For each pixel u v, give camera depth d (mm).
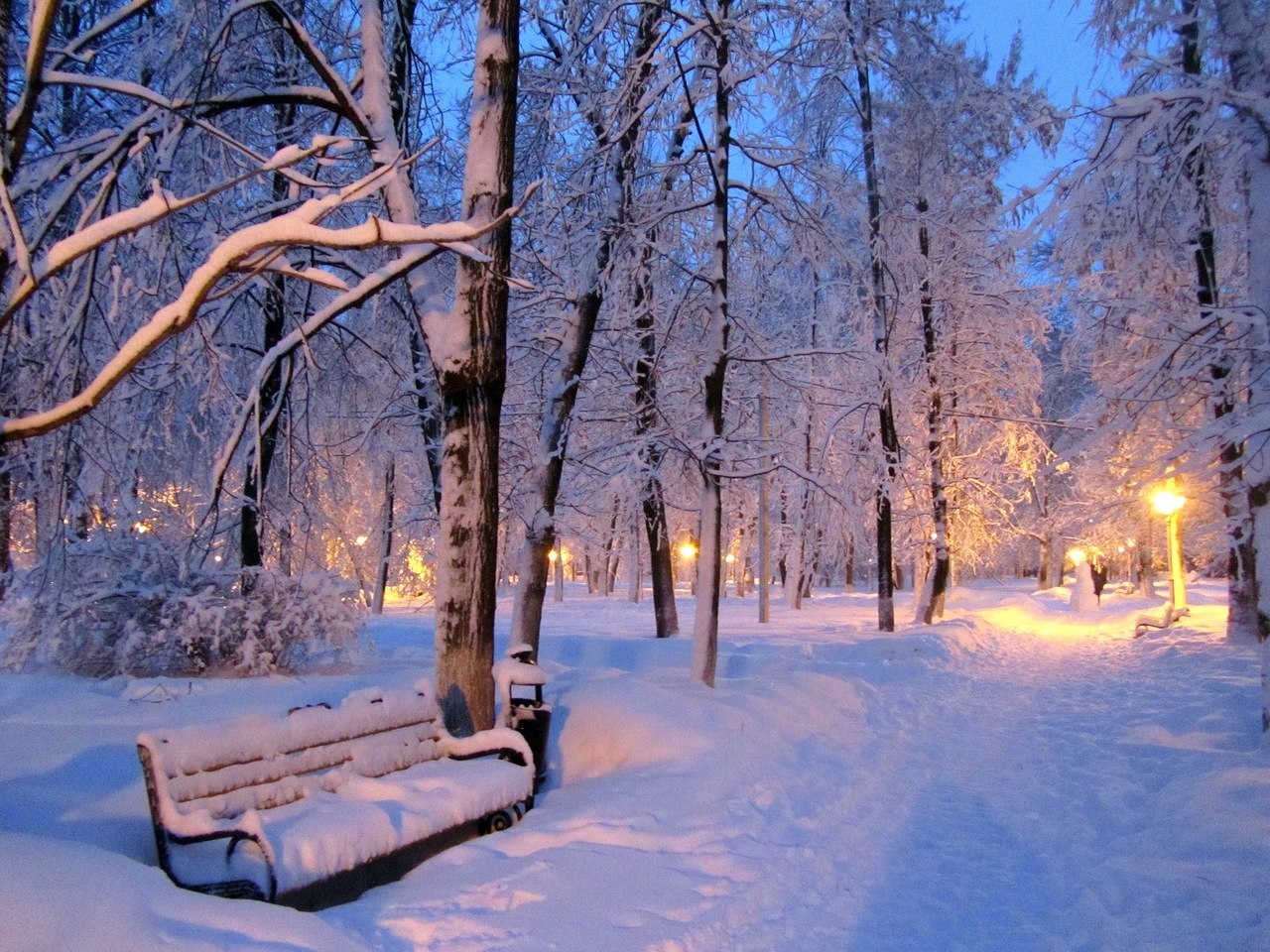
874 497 19328
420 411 12742
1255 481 8266
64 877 3463
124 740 6277
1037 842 5848
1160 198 9164
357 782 5277
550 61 11969
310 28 10242
